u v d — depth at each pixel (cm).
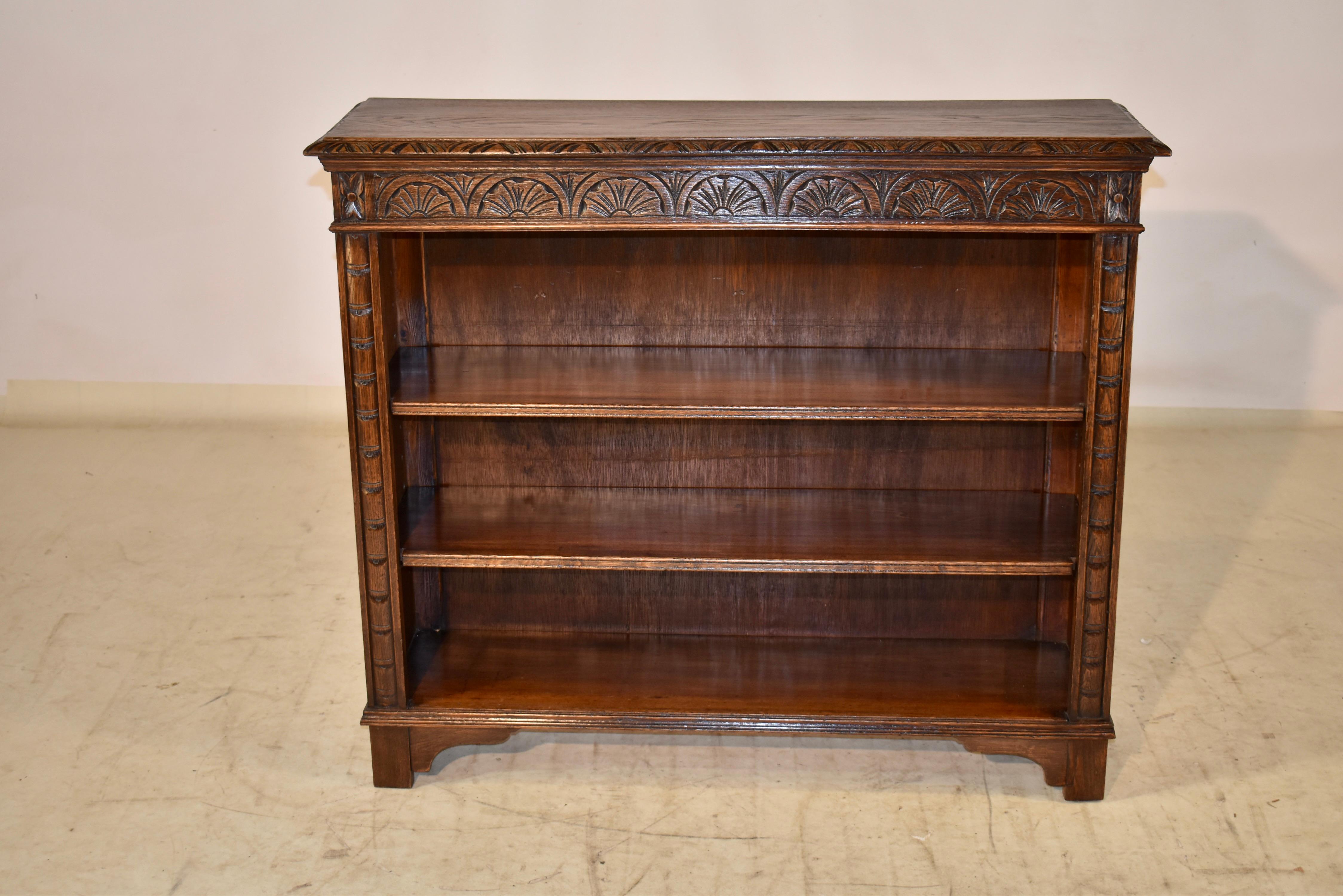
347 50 470
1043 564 253
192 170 484
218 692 311
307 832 257
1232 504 423
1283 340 488
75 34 468
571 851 251
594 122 247
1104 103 276
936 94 469
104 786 271
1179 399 498
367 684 281
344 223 229
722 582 299
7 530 403
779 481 297
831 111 265
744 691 276
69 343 506
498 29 466
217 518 416
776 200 227
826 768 280
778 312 285
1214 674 317
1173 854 249
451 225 229
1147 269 485
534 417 245
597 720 267
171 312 501
